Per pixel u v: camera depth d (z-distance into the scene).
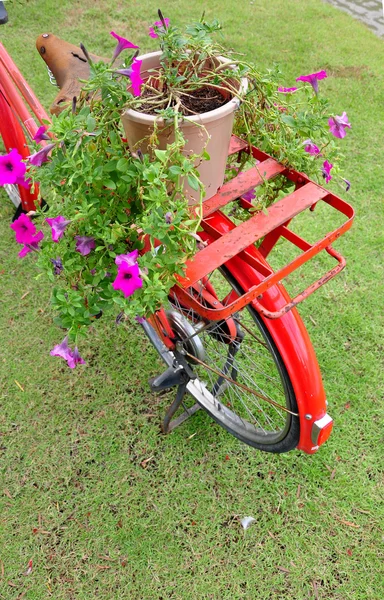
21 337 2.21
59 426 1.93
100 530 1.68
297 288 2.34
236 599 1.54
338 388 2.00
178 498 1.74
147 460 1.84
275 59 3.79
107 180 1.10
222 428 1.92
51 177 1.14
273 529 1.67
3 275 2.45
